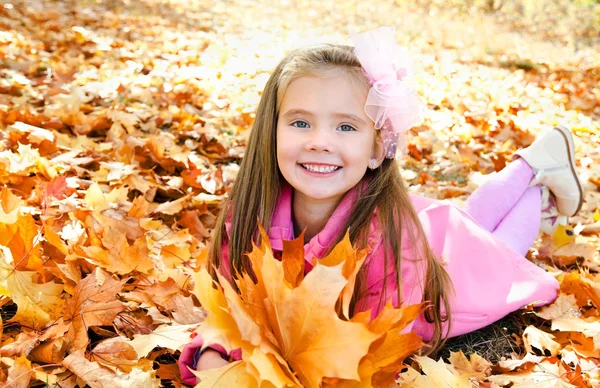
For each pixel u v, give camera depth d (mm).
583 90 6816
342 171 1689
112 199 2357
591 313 2139
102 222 2080
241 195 1854
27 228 1732
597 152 4289
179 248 2121
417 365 1780
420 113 1748
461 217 2168
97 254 1870
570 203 2725
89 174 2777
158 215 2602
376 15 12531
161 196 2848
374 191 1764
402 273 1691
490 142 4359
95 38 6473
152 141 3102
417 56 8102
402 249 1716
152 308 1786
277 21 10656
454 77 7074
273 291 1322
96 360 1542
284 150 1690
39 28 6488
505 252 2195
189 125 3758
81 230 2090
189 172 2932
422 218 2078
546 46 10547
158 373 1616
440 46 9531
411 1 14367
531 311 2186
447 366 1736
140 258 1907
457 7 14016
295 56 1731
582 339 1957
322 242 1736
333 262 1436
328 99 1646
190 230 2500
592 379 1747
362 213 1734
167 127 3854
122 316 1779
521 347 2004
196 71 5633
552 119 5285
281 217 1832
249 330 1269
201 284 1326
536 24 12789
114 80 4734
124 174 2707
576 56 9570
